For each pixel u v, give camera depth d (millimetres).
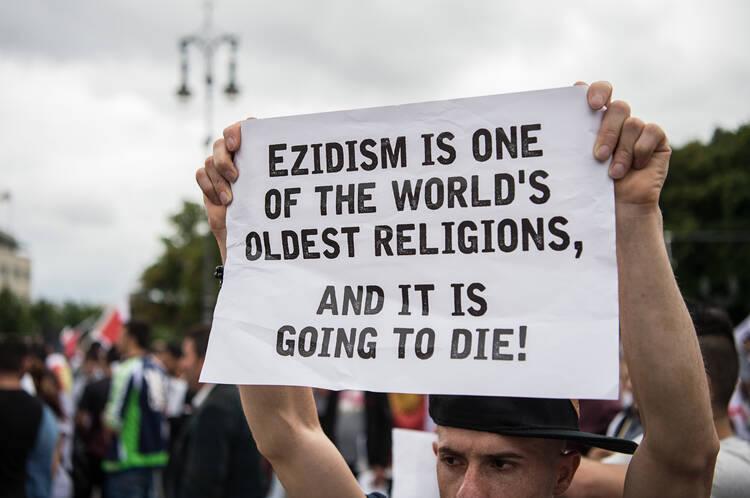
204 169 1825
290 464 1833
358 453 8508
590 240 1498
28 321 62125
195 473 4043
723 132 42750
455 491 1657
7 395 4438
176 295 60312
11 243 84250
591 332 1462
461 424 1600
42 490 4492
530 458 1589
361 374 1597
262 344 1688
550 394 1458
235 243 1769
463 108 1625
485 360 1517
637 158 1472
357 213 1681
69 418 6699
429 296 1595
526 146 1569
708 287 37750
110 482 6863
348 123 1710
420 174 1646
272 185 1754
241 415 4156
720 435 2332
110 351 9953
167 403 7297
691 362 1436
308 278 1694
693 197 38469
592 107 1517
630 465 1544
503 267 1553
